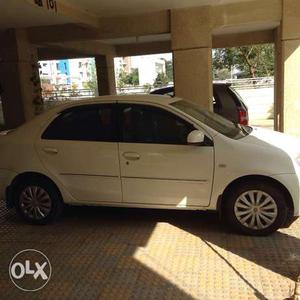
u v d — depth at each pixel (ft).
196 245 15.80
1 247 16.49
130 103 17.54
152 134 17.12
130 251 15.57
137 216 19.26
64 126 18.25
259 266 13.93
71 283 13.48
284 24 30.81
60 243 16.65
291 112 31.99
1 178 18.84
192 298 12.25
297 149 16.46
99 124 17.78
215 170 16.38
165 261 14.62
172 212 19.53
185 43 31.68
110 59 57.26
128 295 12.60
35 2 23.85
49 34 35.70
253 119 63.00
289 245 15.44
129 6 30.25
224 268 13.91
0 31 36.27
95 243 16.48
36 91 38.09
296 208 15.94
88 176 17.83
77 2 28.43
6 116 37.81
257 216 16.24
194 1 29.22
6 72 36.78
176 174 16.80
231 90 32.12
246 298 12.10
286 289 12.44
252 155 16.07
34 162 18.33
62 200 18.53
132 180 17.34
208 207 16.83
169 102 17.63
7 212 20.83
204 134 16.61
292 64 31.35
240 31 46.80
